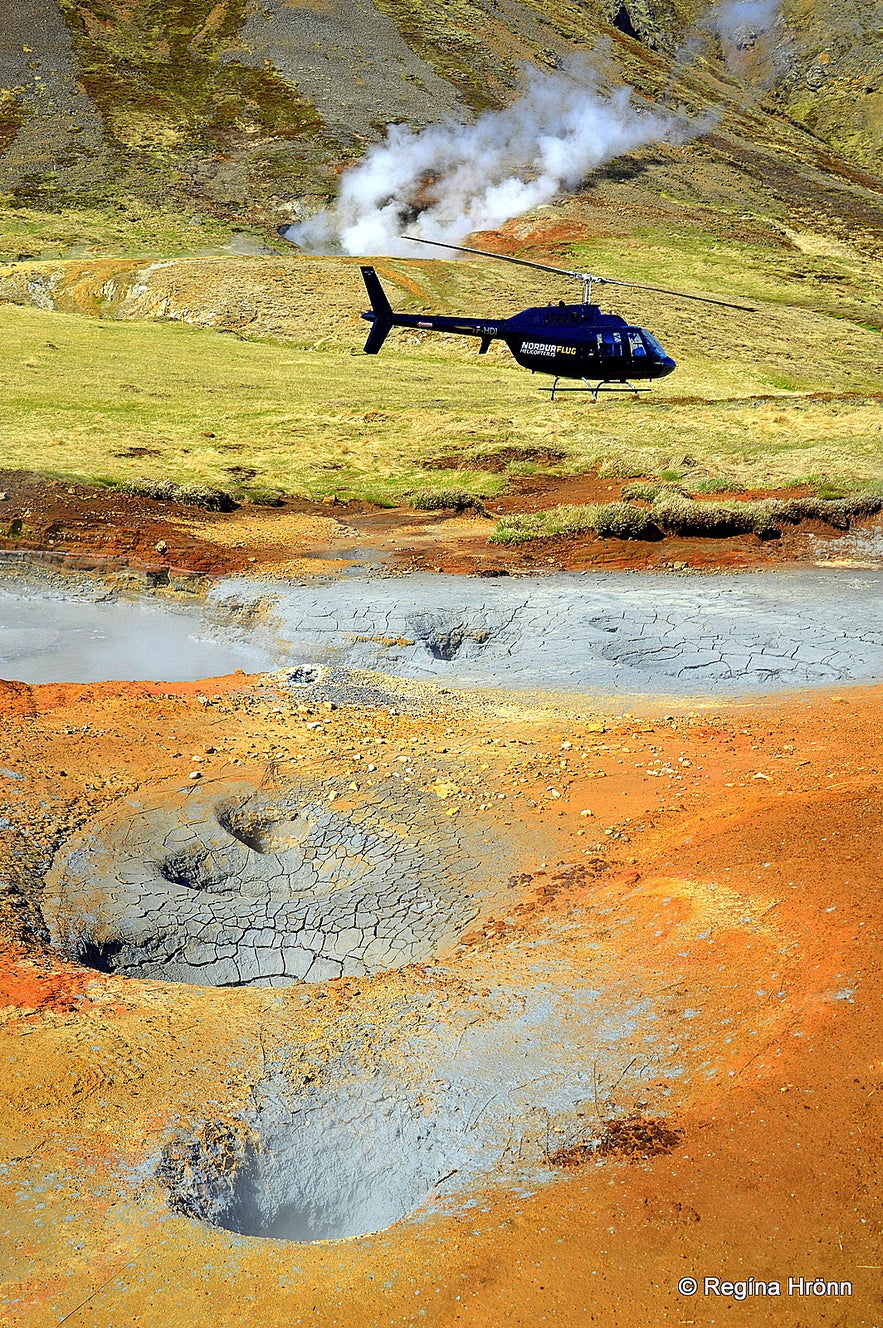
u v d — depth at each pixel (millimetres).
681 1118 5734
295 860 9750
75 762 11180
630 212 91312
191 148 97625
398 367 48406
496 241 82812
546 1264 4914
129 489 24500
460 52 127562
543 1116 5922
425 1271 4926
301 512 25203
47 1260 5023
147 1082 6316
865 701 13141
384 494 27125
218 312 57625
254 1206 5664
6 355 41656
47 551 20141
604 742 12117
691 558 20578
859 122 165500
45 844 9492
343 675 14477
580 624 16297
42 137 96438
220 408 36719
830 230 94688
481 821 10180
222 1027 6980
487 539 22672
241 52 118500
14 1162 5629
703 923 7531
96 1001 7262
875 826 8320
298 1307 4762
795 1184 5180
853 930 6941
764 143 130250
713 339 56656
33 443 28797
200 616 18094
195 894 9141
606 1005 6855
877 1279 4676
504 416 36125
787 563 20484
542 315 22828
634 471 28141
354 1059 6555
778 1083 5809
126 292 61125
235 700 13359
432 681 14711
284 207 87562
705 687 14133
